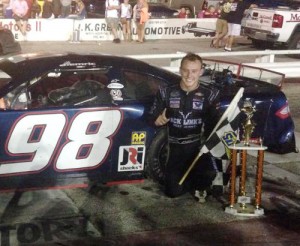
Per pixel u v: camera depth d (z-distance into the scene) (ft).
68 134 17.79
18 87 17.54
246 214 17.44
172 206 17.99
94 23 60.95
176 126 17.38
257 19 57.11
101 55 19.13
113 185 19.53
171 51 55.31
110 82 18.62
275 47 59.06
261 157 17.30
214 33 68.23
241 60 49.88
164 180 19.02
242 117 19.45
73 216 16.97
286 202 18.76
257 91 21.25
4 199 17.99
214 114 17.28
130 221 16.79
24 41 58.23
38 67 17.98
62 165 17.90
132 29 62.75
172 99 17.19
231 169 17.57
